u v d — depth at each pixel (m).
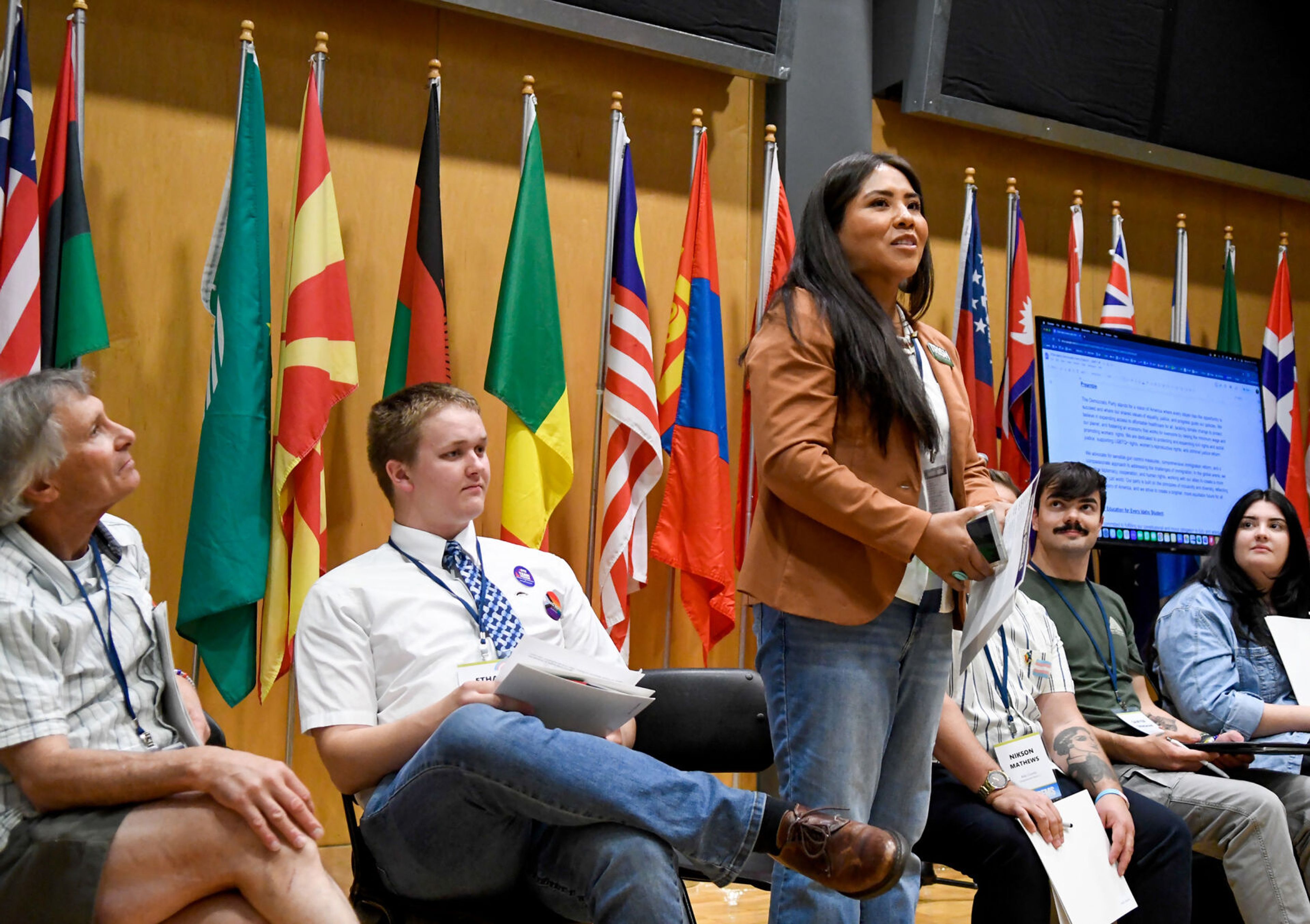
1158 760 3.05
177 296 3.65
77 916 1.62
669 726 2.49
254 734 3.71
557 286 4.05
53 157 3.27
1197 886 3.16
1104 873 2.56
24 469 1.78
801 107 4.52
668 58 4.30
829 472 1.86
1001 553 1.77
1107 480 4.33
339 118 3.88
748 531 4.02
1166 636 3.54
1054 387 4.41
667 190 4.39
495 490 4.00
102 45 3.59
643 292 3.94
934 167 4.92
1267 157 5.43
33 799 1.72
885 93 4.80
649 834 1.80
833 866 1.74
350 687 2.14
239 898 1.68
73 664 1.83
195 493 3.29
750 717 2.53
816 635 1.93
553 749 1.80
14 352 3.08
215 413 3.30
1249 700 3.29
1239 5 5.21
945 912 3.46
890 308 2.12
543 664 1.95
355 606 2.21
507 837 1.91
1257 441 4.86
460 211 4.03
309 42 3.85
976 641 1.80
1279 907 2.82
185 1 3.69
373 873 2.03
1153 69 5.06
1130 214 5.38
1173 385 4.69
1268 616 3.47
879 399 1.92
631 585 3.89
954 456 2.08
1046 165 5.17
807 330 1.95
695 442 3.95
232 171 3.41
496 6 3.97
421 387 2.40
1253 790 2.89
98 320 3.23
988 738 2.87
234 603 3.21
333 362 3.45
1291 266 5.82
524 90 3.89
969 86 4.67
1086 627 3.35
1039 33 4.78
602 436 4.18
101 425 1.86
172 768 1.65
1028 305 4.66
